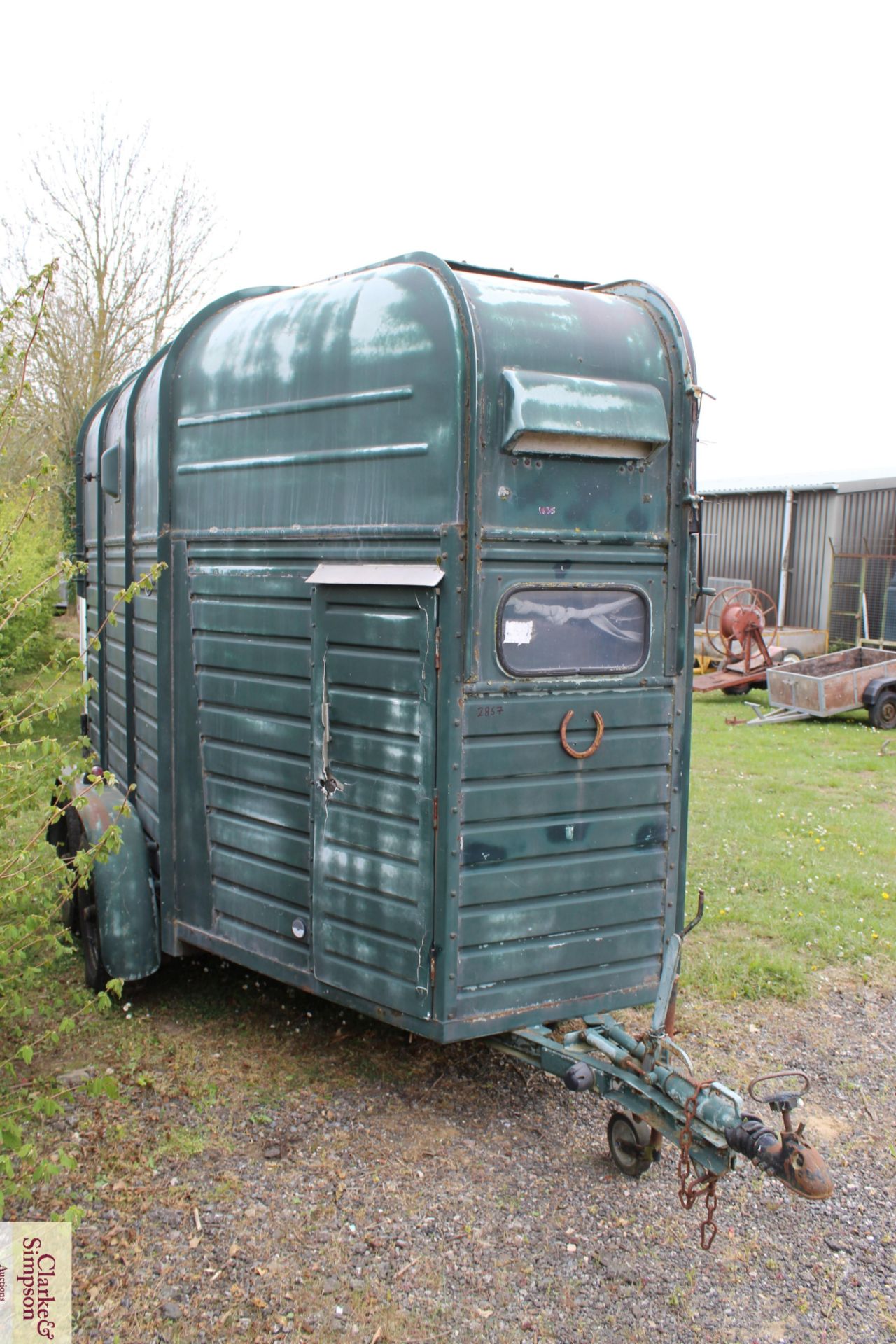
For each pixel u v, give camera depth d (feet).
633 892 13.08
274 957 13.82
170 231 59.16
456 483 11.28
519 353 11.64
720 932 19.34
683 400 12.82
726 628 52.29
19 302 11.84
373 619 12.05
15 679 26.04
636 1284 10.10
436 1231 10.75
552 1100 13.58
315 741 12.82
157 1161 11.76
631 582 12.64
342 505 12.49
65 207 56.70
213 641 14.49
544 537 11.84
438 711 11.45
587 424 11.68
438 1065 14.42
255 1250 10.30
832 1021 16.03
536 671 12.01
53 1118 12.51
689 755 13.41
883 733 41.93
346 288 12.76
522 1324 9.50
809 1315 9.76
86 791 16.28
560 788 12.28
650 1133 11.49
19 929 11.10
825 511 61.11
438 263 11.89
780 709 45.93
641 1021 15.96
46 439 53.62
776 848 24.49
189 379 14.84
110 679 20.52
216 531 14.32
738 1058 14.79
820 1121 13.20
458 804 11.55
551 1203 11.32
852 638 60.34
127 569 17.47
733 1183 11.85
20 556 23.03
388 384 11.88
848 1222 11.19
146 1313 9.37
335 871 12.75
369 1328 9.34
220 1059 14.32
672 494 12.92
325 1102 13.30
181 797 15.26
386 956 12.26
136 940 15.42
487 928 11.94
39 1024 15.08
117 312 58.49
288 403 13.09
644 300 13.39
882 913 20.34
